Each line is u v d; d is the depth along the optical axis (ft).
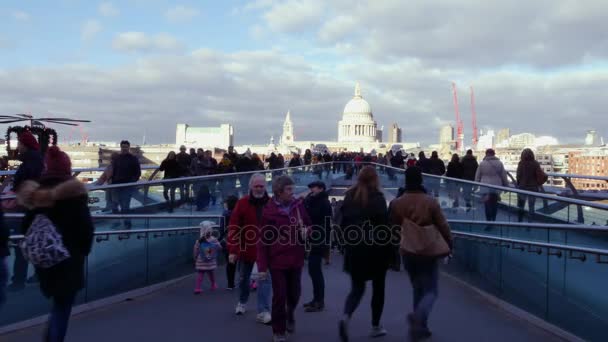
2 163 83.66
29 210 22.40
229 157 96.02
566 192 80.48
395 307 34.60
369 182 27.32
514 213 42.42
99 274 35.06
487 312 33.17
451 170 79.51
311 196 34.60
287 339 27.37
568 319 27.68
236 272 46.44
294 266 27.09
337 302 35.94
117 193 41.78
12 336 27.66
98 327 29.53
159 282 42.91
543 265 30.17
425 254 25.82
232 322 30.76
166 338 27.58
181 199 53.21
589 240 26.23
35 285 30.19
